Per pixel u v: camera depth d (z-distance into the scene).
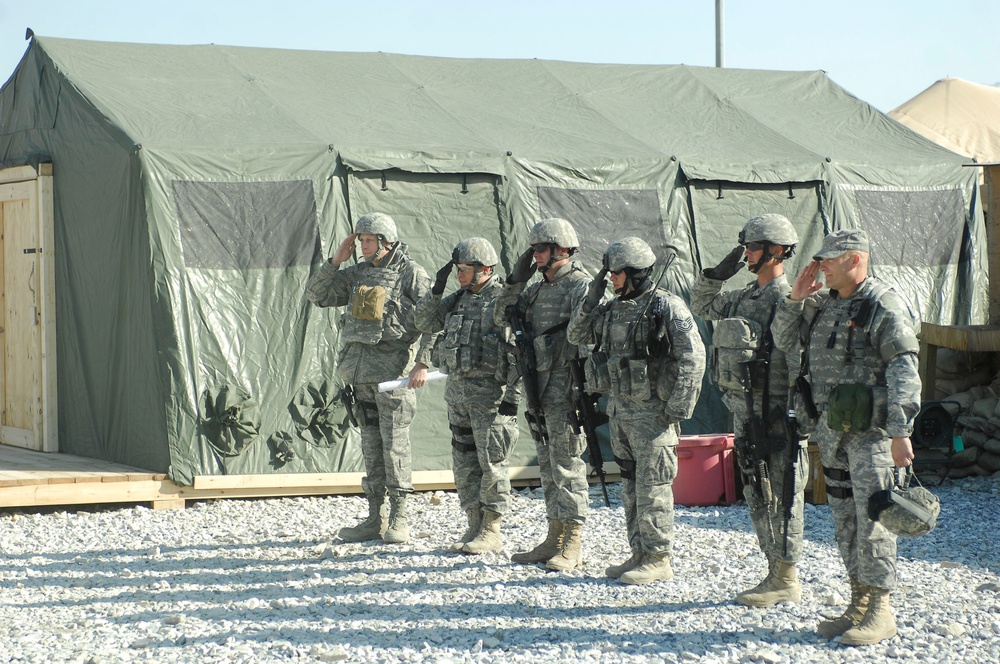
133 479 20.50
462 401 16.33
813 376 12.15
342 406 22.02
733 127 27.58
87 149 22.56
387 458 17.47
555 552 15.95
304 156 22.25
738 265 13.49
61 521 19.61
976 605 13.54
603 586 14.55
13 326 25.02
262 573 15.85
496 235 23.47
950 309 26.56
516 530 18.45
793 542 13.38
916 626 12.57
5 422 25.55
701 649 11.93
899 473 11.69
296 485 21.47
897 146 28.22
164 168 21.17
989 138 48.47
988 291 26.98
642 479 14.40
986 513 19.75
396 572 15.69
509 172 23.59
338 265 17.58
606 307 14.41
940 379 25.39
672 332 13.72
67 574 15.85
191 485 20.72
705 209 24.94
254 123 23.23
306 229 22.14
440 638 12.52
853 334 11.75
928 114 49.88
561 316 15.10
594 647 12.09
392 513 17.59
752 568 15.52
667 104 28.55
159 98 23.64
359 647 12.20
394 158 22.73
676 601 13.77
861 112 29.78
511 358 15.69
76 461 22.28
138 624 13.16
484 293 16.28
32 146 24.59
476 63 29.53
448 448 22.77
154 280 20.84
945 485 22.61
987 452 23.06
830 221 25.58
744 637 12.32
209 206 21.48
